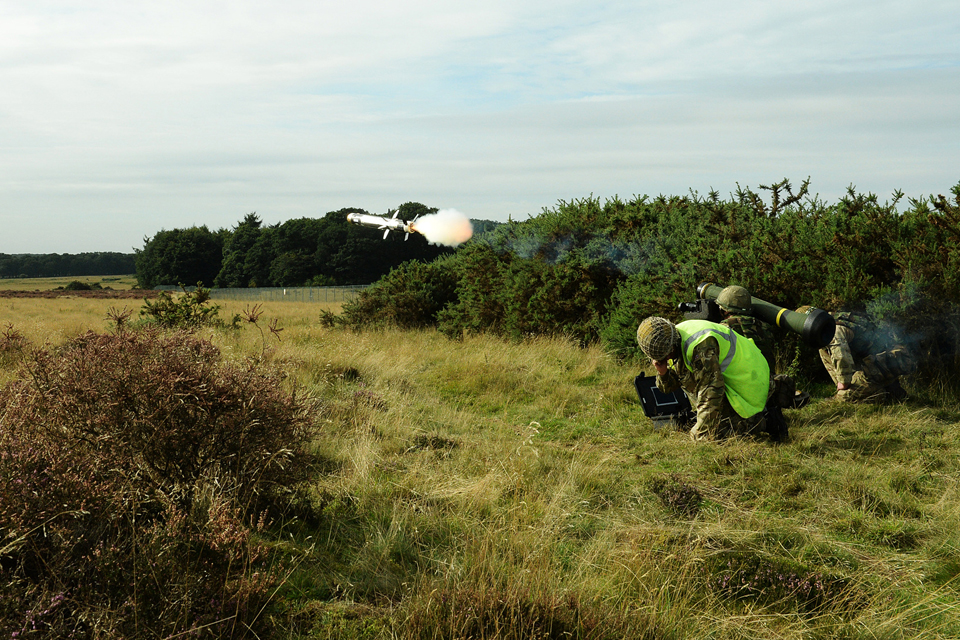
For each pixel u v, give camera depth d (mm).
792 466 4711
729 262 7820
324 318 16016
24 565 2586
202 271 111438
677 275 8414
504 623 2590
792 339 7207
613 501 4227
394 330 13867
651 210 10867
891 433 5383
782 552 3471
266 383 3895
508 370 8516
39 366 3662
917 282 6348
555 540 3541
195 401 3520
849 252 7133
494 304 12336
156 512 3195
